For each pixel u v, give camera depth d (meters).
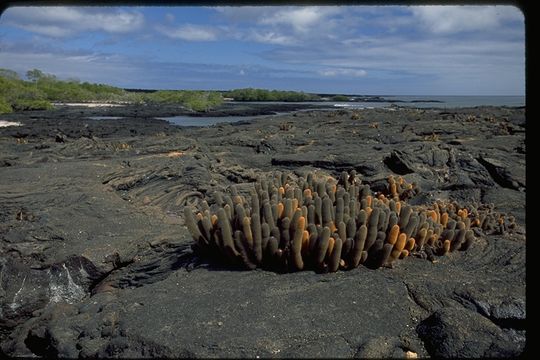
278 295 4.66
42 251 6.73
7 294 6.08
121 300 4.84
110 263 6.45
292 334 4.05
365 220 5.46
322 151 15.36
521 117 28.06
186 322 4.20
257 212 5.50
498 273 5.29
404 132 21.41
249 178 11.61
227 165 12.50
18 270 6.30
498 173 11.78
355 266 5.21
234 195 6.43
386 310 4.48
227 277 5.14
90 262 6.37
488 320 4.23
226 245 5.29
